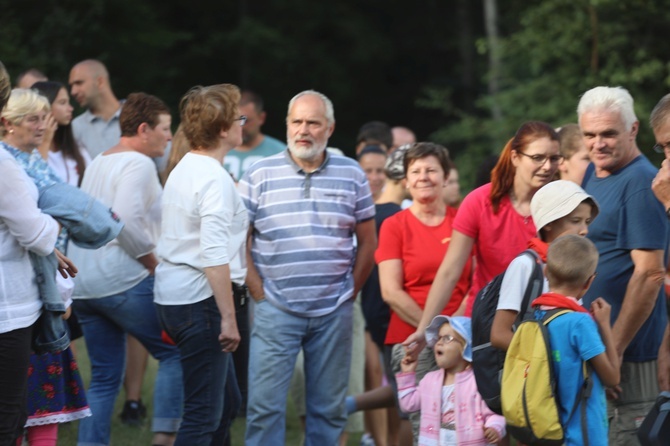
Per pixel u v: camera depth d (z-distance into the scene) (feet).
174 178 40.42
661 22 141.18
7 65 130.72
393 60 207.41
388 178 51.70
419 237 44.47
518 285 35.32
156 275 40.70
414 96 206.80
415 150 44.93
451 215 45.24
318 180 44.27
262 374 43.80
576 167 45.73
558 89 146.30
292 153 44.11
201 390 39.78
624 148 37.37
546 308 34.09
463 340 38.99
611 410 38.14
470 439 38.60
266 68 187.01
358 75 202.39
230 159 64.34
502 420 38.04
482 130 157.89
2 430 33.68
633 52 142.00
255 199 44.42
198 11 191.83
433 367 42.01
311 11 192.85
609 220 37.42
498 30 190.08
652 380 37.99
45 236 33.76
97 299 46.24
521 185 38.93
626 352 37.68
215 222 39.11
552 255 34.27
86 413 40.96
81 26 140.87
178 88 184.03
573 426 33.50
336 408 44.78
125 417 56.08
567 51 144.97
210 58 187.93
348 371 45.03
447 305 43.98
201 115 40.19
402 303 43.65
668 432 29.94
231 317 39.04
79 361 67.82
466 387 38.99
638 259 36.42
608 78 140.87
